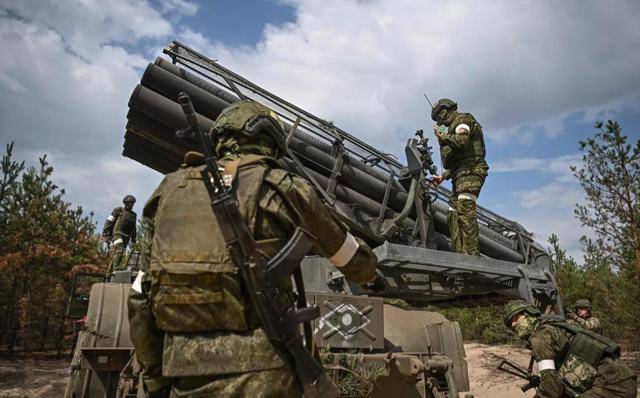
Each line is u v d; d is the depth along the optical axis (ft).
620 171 34.81
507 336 48.80
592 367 14.33
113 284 15.67
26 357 50.34
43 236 50.78
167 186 6.32
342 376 13.15
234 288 5.68
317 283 16.89
